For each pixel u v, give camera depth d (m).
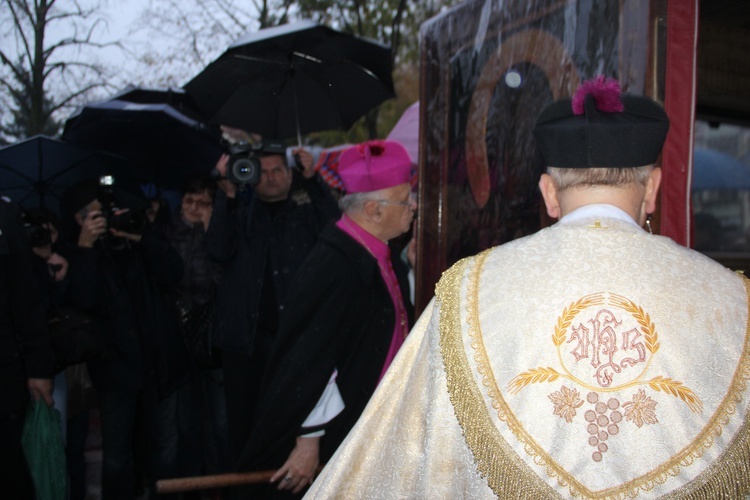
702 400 0.96
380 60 3.59
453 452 1.08
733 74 2.22
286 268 3.04
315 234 3.12
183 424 3.40
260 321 3.00
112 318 3.07
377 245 2.21
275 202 3.15
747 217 6.14
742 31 2.24
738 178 4.61
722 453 0.95
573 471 0.97
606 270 1.03
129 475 3.16
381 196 2.17
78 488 3.31
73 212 3.22
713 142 4.68
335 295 2.08
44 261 2.99
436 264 2.63
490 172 2.27
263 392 2.13
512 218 2.14
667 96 1.59
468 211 2.41
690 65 1.58
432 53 2.69
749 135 4.61
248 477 2.15
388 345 2.17
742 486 0.94
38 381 2.58
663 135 1.09
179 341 3.28
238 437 2.98
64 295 2.95
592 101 1.09
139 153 3.95
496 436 1.00
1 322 2.46
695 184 4.59
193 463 3.41
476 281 1.10
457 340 1.07
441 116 2.62
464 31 2.47
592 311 1.01
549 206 1.18
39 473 2.56
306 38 3.37
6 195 3.65
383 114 9.88
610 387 0.98
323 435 2.15
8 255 2.51
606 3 1.75
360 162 2.19
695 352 0.98
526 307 1.04
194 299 3.34
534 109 2.03
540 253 1.08
